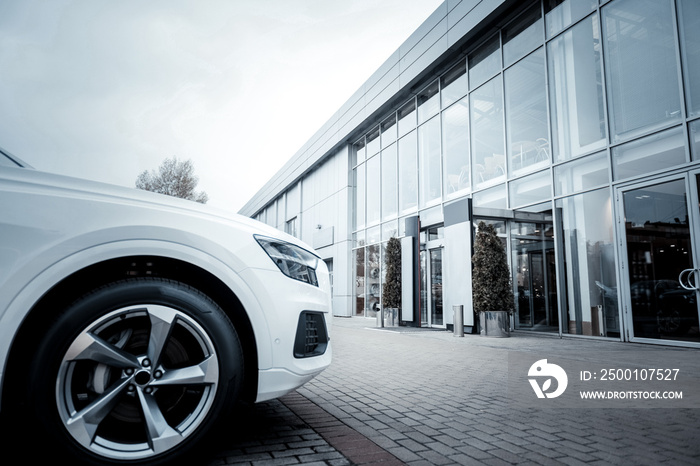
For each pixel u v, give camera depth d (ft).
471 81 41.01
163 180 104.47
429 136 47.11
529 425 9.46
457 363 18.89
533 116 33.86
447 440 8.32
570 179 30.35
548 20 33.17
